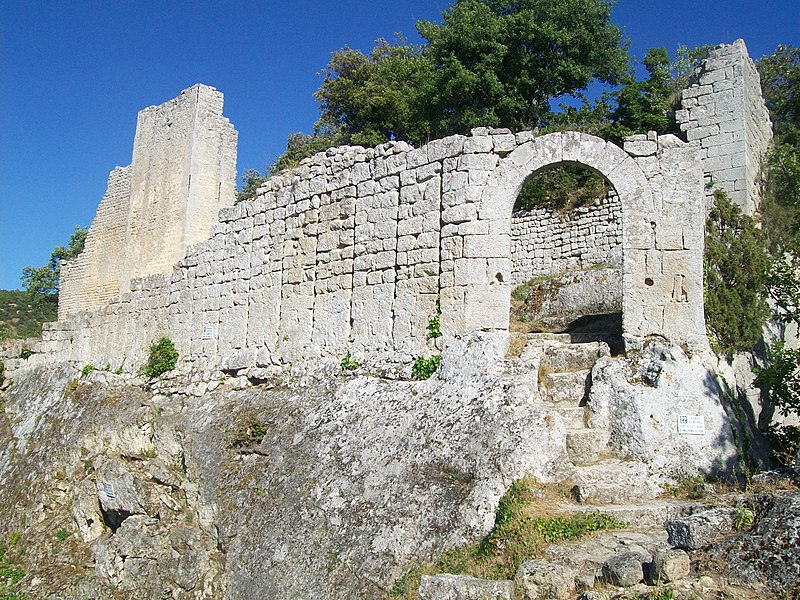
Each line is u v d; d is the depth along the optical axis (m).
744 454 11.19
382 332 13.72
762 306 14.65
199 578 12.75
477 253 12.61
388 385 12.96
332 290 14.98
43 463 20.25
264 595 10.93
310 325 15.38
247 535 12.27
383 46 37.00
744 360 14.31
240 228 17.81
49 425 21.86
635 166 12.46
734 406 11.88
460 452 10.44
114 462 16.80
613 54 27.72
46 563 16.73
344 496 11.24
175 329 19.42
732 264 14.52
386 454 11.38
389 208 14.05
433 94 27.22
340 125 33.81
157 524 14.76
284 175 17.03
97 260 32.91
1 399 27.00
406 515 10.05
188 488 15.11
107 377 21.50
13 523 19.12
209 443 15.07
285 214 16.53
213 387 17.19
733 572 6.85
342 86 33.06
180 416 16.95
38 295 52.81
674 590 6.59
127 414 18.42
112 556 14.87
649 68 25.92
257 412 14.75
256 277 17.05
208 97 27.77
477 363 11.80
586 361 12.23
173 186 27.75
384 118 31.52
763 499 7.57
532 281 21.67
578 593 7.25
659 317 12.04
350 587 9.73
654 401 10.98
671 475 10.43
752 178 18.86
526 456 9.89
